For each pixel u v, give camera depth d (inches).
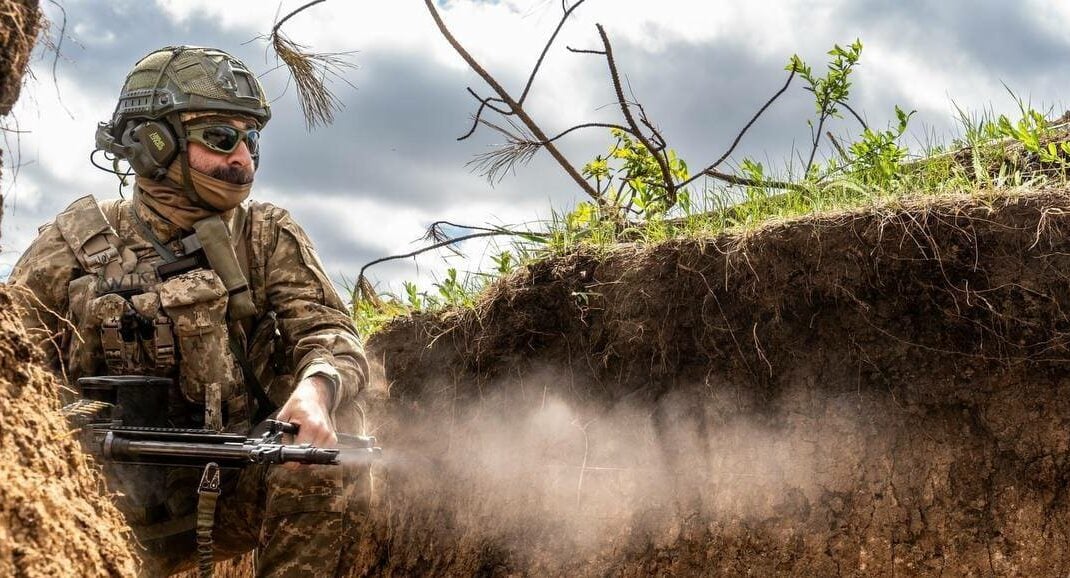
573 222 183.8
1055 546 128.3
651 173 213.5
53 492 64.6
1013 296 136.4
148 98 114.0
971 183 152.9
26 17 69.6
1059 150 158.9
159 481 108.0
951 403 138.3
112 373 111.8
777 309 149.9
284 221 122.4
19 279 112.0
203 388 111.7
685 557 148.3
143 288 112.3
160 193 115.1
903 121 178.7
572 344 168.6
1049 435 131.6
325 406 106.1
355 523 119.4
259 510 114.5
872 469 140.0
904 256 142.3
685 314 157.4
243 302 115.3
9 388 65.4
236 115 116.1
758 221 158.2
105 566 67.8
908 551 135.0
